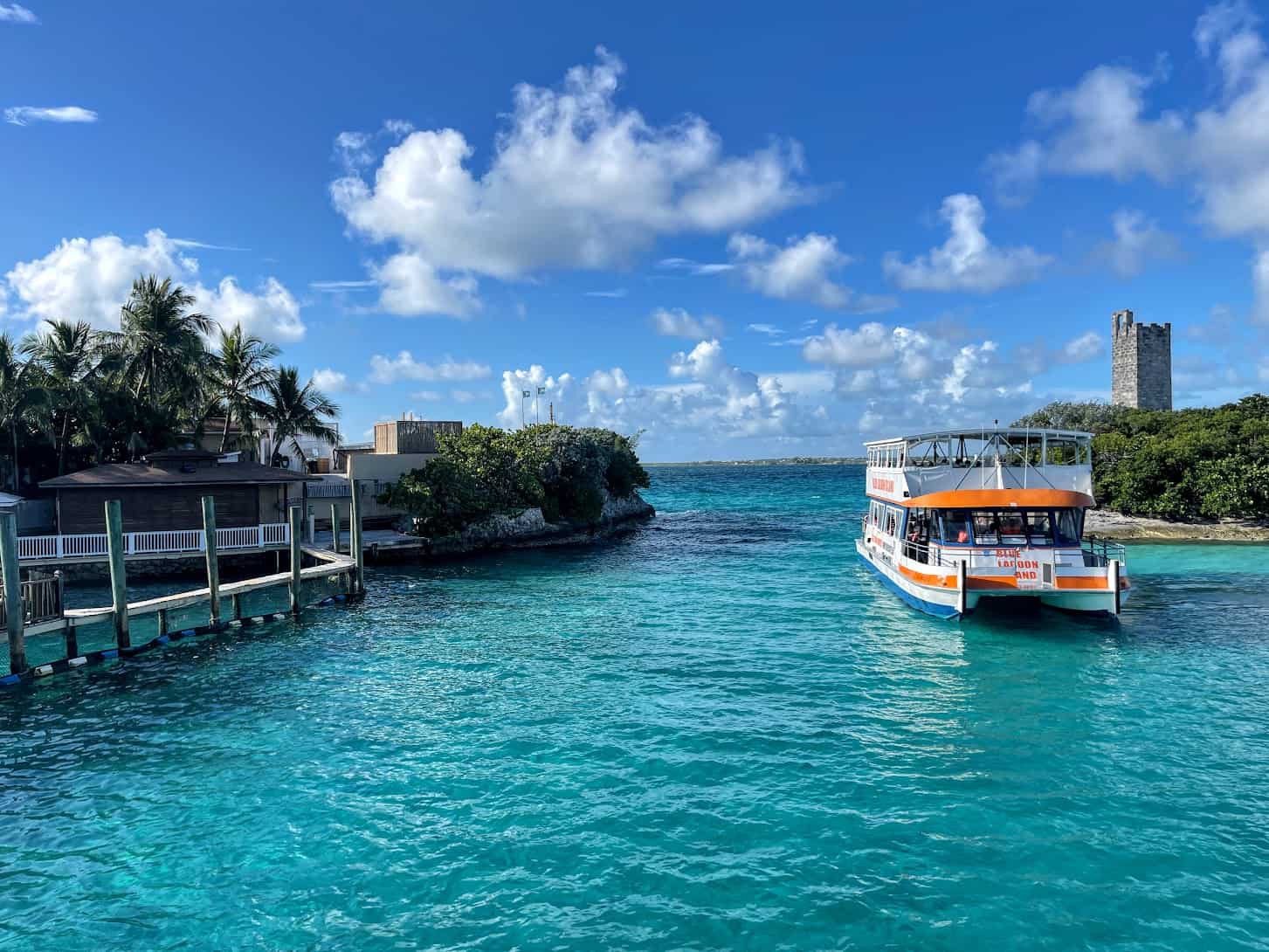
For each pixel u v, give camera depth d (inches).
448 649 810.2
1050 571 807.7
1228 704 594.2
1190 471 1781.5
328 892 356.5
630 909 336.8
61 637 895.7
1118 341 4318.4
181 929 331.3
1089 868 364.2
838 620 918.4
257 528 1269.7
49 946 321.1
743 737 534.3
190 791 466.3
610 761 498.0
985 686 646.5
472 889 355.3
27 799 458.6
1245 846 381.7
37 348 1494.8
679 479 7657.5
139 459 1545.3
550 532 1817.2
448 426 1937.7
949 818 412.8
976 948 308.5
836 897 343.6
